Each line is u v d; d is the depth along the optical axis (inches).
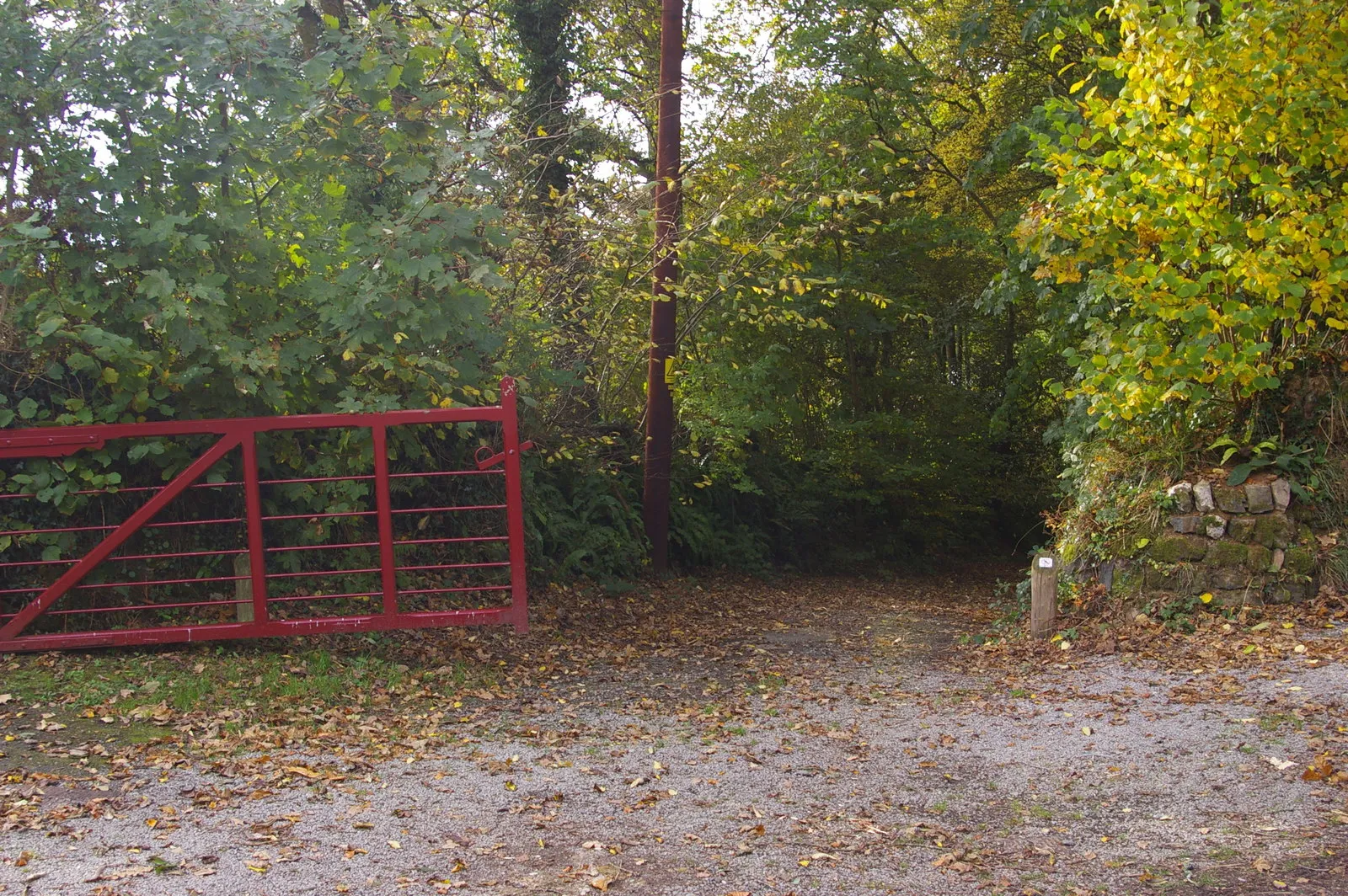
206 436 335.9
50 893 156.6
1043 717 261.3
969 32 637.3
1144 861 172.6
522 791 211.9
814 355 746.2
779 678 329.1
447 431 413.1
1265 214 362.0
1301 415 355.6
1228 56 331.3
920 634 414.3
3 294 312.0
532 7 605.6
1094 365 370.6
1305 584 327.9
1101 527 361.7
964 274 768.9
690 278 526.6
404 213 346.6
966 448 804.0
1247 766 210.2
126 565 335.9
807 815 199.6
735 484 637.9
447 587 400.2
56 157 322.3
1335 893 155.2
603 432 565.3
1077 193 355.6
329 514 327.3
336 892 161.3
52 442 303.7
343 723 259.4
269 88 335.9
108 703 261.6
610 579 503.5
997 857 177.9
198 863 169.9
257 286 346.6
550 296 505.7
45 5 330.6
